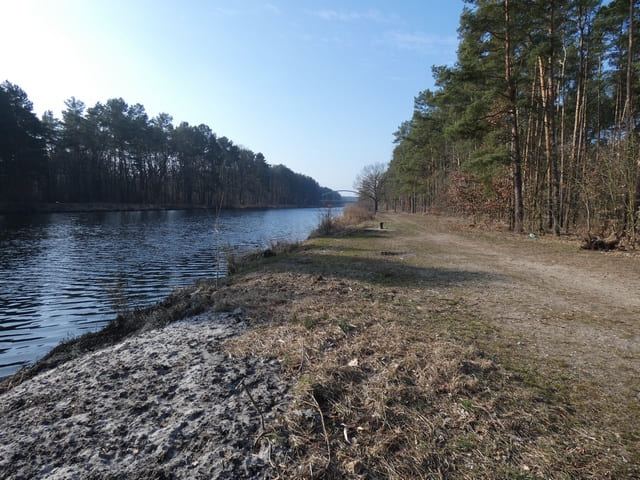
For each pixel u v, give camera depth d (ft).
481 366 10.71
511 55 52.39
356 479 6.48
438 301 19.15
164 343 13.39
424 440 7.48
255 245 65.10
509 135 57.31
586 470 6.66
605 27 55.88
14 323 24.91
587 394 9.47
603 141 83.76
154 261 49.57
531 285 23.35
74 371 11.75
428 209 146.00
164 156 214.90
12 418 8.97
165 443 7.51
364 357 11.16
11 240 69.41
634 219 39.58
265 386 9.62
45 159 142.20
